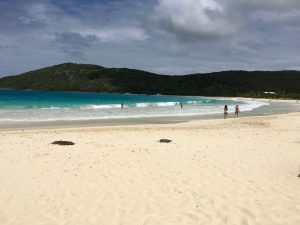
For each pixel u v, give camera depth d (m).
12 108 43.47
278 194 8.38
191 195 8.30
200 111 46.78
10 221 6.71
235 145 15.16
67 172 10.18
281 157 12.67
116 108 49.59
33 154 12.61
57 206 7.51
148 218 6.93
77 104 60.62
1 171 10.16
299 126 25.11
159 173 10.23
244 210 7.38
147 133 19.84
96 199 7.96
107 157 12.30
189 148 14.30
